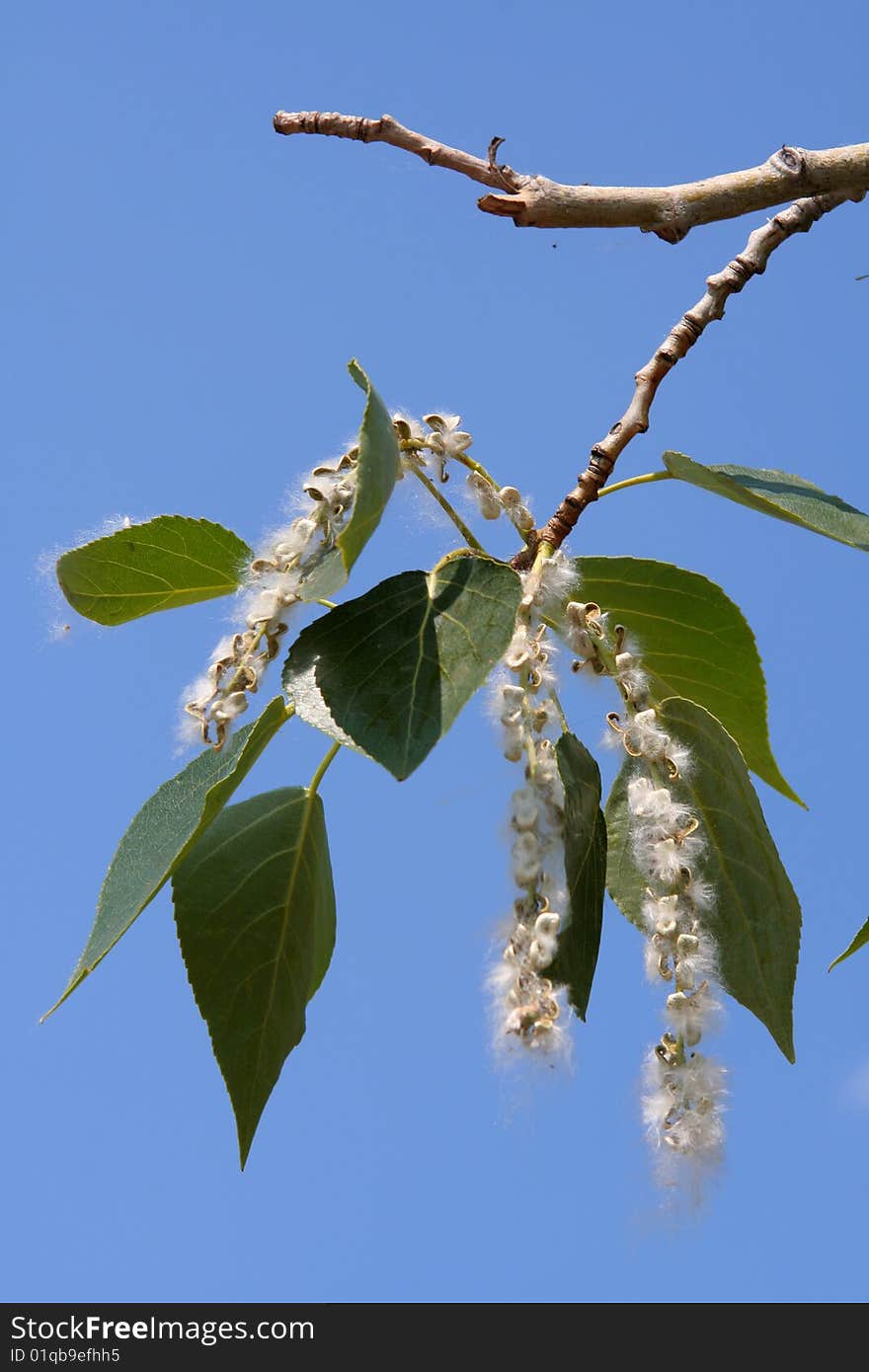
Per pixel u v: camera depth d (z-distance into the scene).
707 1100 0.98
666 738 1.02
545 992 0.95
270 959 1.06
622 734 1.02
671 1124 0.98
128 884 1.03
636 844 1.01
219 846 1.07
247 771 1.01
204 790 1.04
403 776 0.95
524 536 1.03
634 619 1.07
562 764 0.99
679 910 1.00
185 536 1.06
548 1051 0.94
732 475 1.08
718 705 1.08
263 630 1.01
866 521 1.06
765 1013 1.04
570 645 1.02
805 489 1.08
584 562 1.06
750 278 1.08
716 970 1.01
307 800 1.07
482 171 1.04
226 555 1.06
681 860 1.01
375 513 0.96
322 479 1.02
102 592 1.06
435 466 1.03
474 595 0.97
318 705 0.96
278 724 1.01
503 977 0.95
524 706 0.96
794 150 1.06
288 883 1.07
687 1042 0.99
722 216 1.06
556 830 0.96
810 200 1.08
